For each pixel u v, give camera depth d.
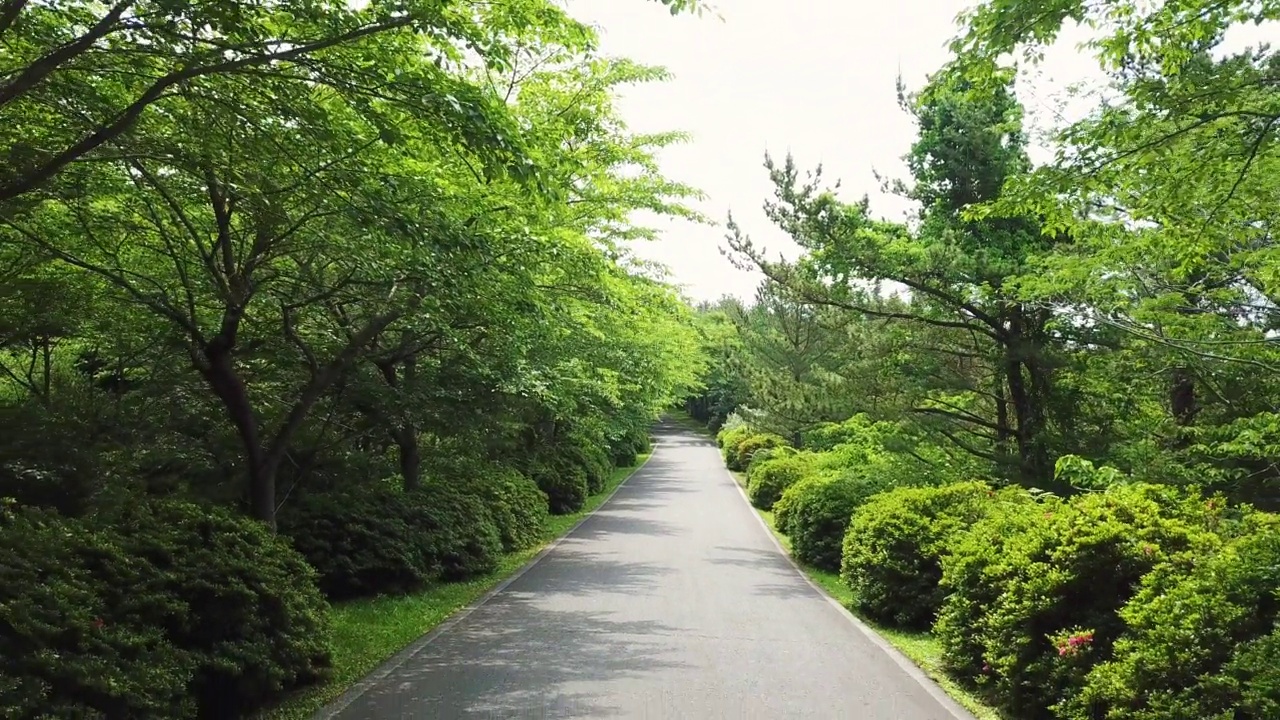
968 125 13.84
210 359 8.51
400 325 11.02
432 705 5.99
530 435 24.36
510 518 15.76
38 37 5.59
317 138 6.08
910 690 6.67
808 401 17.25
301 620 6.49
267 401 11.15
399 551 11.16
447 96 5.41
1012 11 5.63
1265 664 4.10
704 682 6.69
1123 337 12.38
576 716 5.71
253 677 5.75
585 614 9.74
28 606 4.30
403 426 12.52
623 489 31.69
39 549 4.84
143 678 4.60
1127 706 4.78
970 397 16.52
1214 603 4.65
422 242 6.63
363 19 5.41
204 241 8.91
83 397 10.96
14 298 9.37
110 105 6.09
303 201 7.15
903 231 15.16
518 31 6.21
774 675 6.99
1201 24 5.89
